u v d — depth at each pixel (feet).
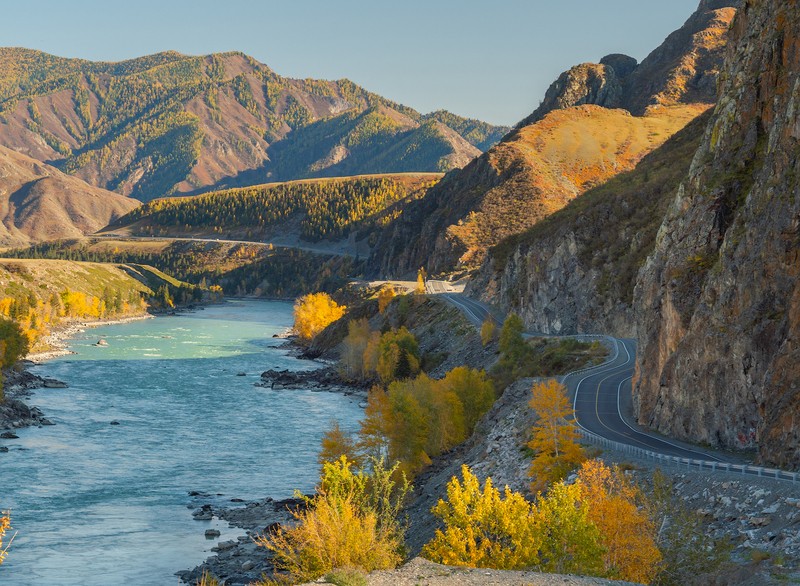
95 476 290.35
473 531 114.11
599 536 110.32
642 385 229.86
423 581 94.17
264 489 279.90
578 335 412.16
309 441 352.28
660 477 134.82
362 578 93.81
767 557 113.19
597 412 238.89
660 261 244.63
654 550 110.83
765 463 157.99
